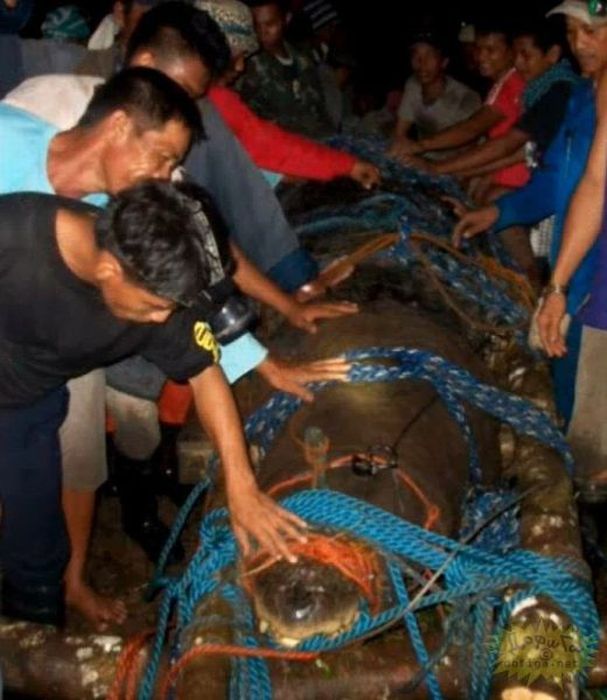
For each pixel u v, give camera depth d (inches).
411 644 91.9
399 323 127.4
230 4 144.8
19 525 121.1
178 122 101.1
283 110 203.5
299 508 92.7
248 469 99.0
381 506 96.0
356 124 258.8
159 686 93.0
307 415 110.0
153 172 102.3
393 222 154.9
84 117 105.1
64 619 136.9
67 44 152.8
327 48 283.9
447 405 112.0
